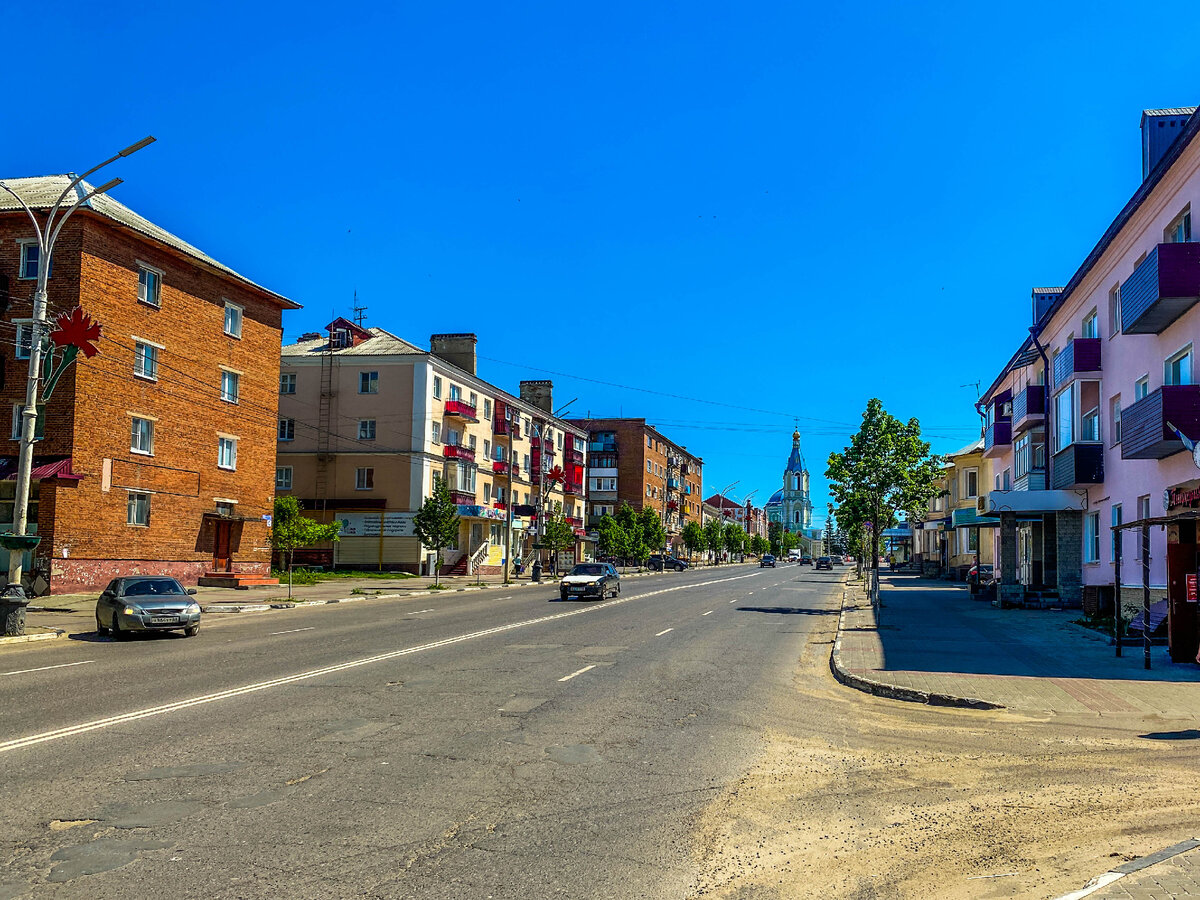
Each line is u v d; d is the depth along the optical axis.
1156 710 10.62
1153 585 20.36
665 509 106.75
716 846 5.78
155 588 19.84
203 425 35.44
